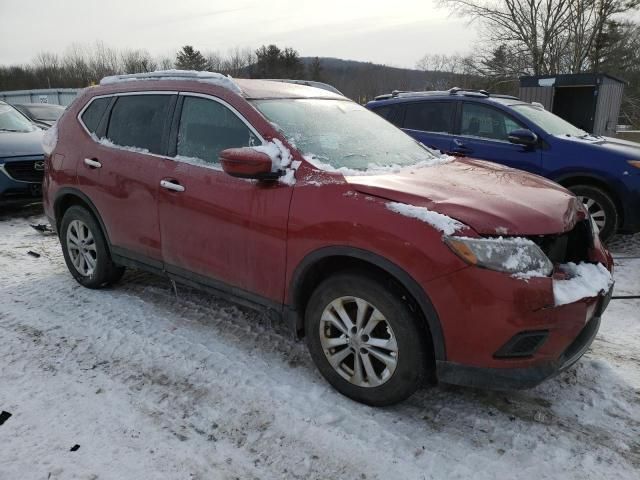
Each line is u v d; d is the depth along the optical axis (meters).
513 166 6.26
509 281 2.36
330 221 2.73
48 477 2.36
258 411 2.84
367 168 3.15
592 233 3.05
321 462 2.48
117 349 3.49
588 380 3.14
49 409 2.85
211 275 3.42
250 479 2.38
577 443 2.60
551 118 6.66
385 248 2.54
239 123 3.29
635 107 23.36
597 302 2.71
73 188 4.28
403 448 2.56
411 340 2.59
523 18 22.70
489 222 2.47
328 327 2.93
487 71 24.52
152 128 3.78
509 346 2.41
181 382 3.11
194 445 2.59
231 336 3.66
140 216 3.78
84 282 4.46
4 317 3.96
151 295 4.37
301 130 3.27
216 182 3.26
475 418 2.79
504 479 2.37
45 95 30.61
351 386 2.87
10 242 6.02
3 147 7.01
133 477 2.37
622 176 5.58
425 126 7.02
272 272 3.05
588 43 22.47
